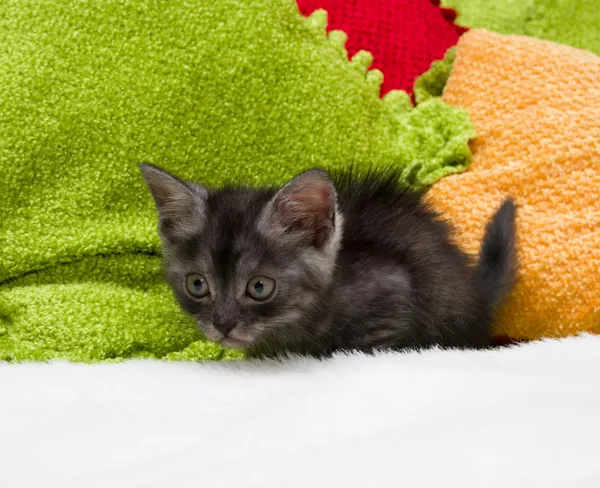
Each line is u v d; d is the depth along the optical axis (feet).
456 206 2.32
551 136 2.29
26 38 2.25
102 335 2.19
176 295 2.12
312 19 2.39
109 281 2.28
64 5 2.26
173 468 1.73
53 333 2.18
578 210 2.25
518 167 2.30
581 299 2.22
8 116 2.22
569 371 1.94
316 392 1.88
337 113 2.33
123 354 2.19
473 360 1.98
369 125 2.37
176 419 1.85
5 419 1.87
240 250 2.06
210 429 1.83
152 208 2.30
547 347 2.02
